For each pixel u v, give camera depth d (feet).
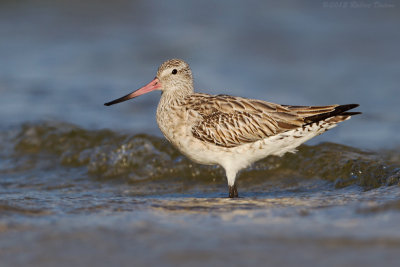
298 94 71.31
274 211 33.94
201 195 43.29
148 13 105.29
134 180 49.08
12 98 70.69
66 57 87.25
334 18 99.09
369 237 27.45
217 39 92.84
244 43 91.04
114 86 75.56
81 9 107.55
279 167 48.85
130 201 37.86
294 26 96.53
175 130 41.50
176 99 42.83
